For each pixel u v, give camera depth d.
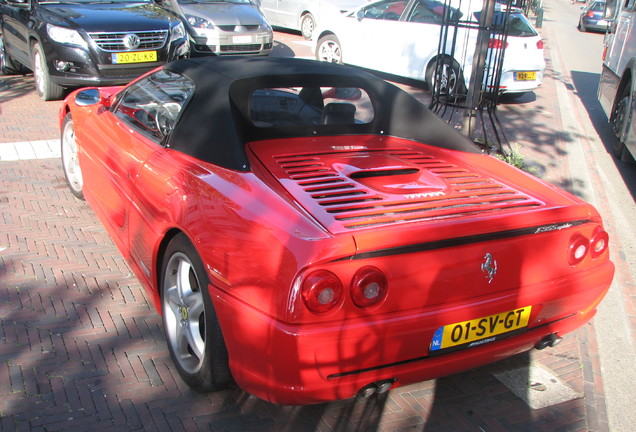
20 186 5.41
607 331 3.85
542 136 8.53
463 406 2.97
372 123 3.60
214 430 2.67
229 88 3.17
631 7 8.34
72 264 4.07
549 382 3.22
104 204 3.93
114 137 3.81
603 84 9.50
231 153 2.92
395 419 2.83
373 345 2.28
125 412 2.73
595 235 2.78
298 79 3.41
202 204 2.70
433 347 2.43
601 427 2.90
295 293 2.17
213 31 11.20
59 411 2.71
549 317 2.76
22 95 9.09
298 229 2.34
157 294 3.18
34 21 8.53
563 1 56.38
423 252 2.35
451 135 3.59
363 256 2.23
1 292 3.67
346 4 14.80
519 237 2.56
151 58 8.60
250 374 2.37
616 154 7.93
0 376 2.92
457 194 2.86
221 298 2.43
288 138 3.32
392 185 2.90
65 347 3.18
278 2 16.22
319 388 2.27
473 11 9.63
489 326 2.55
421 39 10.27
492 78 6.90
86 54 8.17
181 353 2.93
